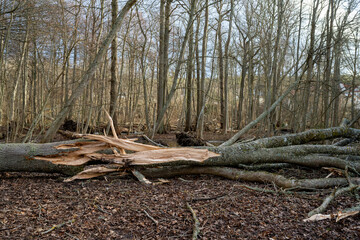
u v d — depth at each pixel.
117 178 6.02
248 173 5.94
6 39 8.99
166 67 16.52
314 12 11.56
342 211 3.85
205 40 17.61
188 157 5.80
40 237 3.25
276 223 3.76
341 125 7.95
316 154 6.77
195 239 3.21
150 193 5.05
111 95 14.20
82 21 13.85
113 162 5.73
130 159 5.73
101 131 15.20
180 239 3.33
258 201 4.61
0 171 5.71
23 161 5.67
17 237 3.22
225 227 3.64
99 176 6.02
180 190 5.29
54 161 5.66
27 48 11.20
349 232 3.43
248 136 13.51
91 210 4.11
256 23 17.56
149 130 15.04
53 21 10.20
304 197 4.80
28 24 9.23
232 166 6.70
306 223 3.73
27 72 15.93
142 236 3.40
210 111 25.81
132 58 15.71
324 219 3.81
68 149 5.80
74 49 15.09
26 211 3.96
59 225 3.54
